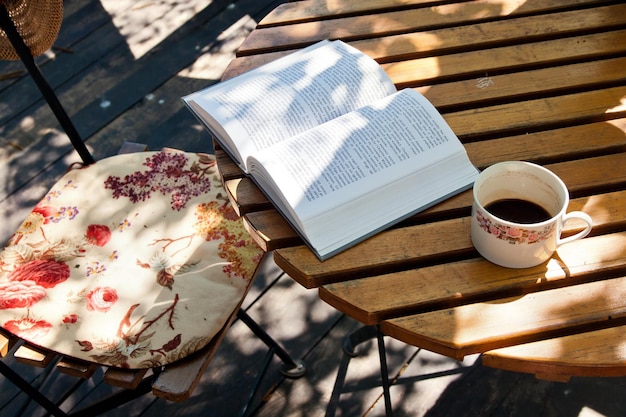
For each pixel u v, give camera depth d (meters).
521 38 1.02
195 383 0.91
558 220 0.66
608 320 0.67
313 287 0.73
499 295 0.70
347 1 1.12
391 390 1.45
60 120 1.15
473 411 1.40
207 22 2.46
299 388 1.47
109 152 2.04
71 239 1.08
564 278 0.70
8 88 2.27
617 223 0.75
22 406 1.42
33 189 1.96
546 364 0.64
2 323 0.96
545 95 0.93
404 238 0.75
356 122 0.81
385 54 1.00
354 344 1.41
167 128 2.10
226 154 0.87
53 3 1.06
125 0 2.59
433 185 0.79
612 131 0.86
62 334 0.95
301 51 0.98
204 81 2.24
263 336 1.37
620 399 1.39
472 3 1.10
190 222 1.09
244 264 1.03
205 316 0.96
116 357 0.92
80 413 1.14
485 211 0.68
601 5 1.08
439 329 0.66
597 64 0.97
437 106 0.92
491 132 0.88
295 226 0.75
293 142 0.79
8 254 1.06
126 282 1.01
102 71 2.31
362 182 0.75
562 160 0.84
